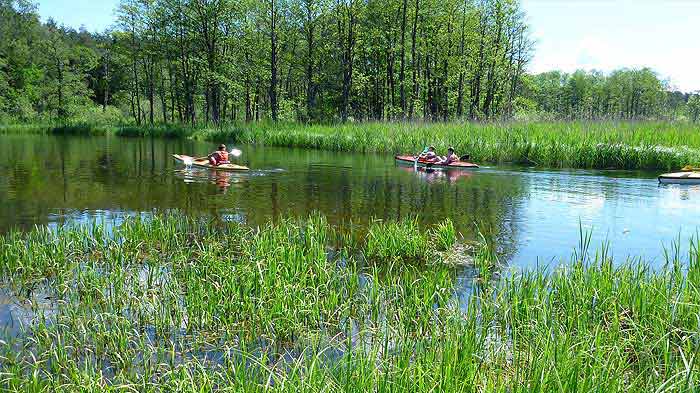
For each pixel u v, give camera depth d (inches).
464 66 1831.9
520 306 211.6
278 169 754.8
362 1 1624.0
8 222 395.2
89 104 2701.8
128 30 1993.1
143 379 157.8
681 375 152.9
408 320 205.9
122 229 345.1
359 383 143.1
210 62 1774.1
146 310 219.1
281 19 1740.9
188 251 311.3
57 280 261.7
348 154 1016.2
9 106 2313.0
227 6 1737.2
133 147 1196.5
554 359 153.3
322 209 464.8
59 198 499.8
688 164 746.2
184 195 523.8
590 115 1080.8
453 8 1732.3
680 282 223.8
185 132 1605.6
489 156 878.4
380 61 1953.7
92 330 201.0
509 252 335.0
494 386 151.3
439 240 349.1
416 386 142.8
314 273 262.8
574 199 522.6
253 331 202.5
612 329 185.5
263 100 2212.1
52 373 174.9
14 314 226.5
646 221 423.5
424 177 681.6
